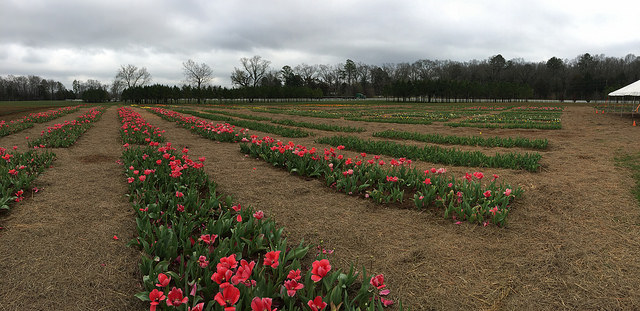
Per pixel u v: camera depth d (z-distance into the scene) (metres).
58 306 2.49
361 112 33.16
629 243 3.57
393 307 2.59
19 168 5.57
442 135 13.20
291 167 6.70
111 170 6.55
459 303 2.64
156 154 7.12
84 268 2.99
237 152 8.92
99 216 4.16
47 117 19.92
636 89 23.14
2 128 13.21
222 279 2.18
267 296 2.45
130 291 2.70
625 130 14.89
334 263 3.20
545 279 2.94
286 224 4.09
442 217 4.30
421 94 85.69
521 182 5.92
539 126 16.61
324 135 13.80
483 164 7.29
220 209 4.20
